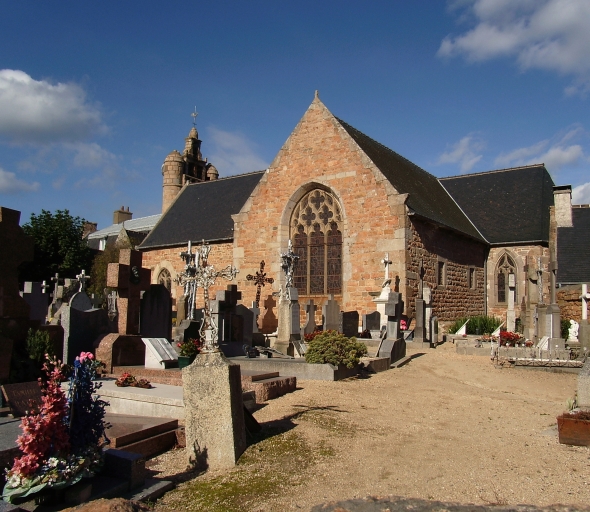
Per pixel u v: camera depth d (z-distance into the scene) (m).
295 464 7.12
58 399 5.59
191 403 7.45
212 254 30.56
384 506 4.47
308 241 26.36
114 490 5.85
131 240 42.38
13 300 9.25
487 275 31.38
